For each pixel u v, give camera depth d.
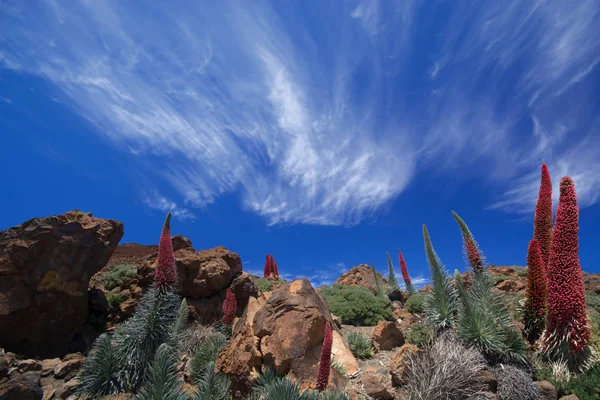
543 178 8.29
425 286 17.61
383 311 11.70
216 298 11.05
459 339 7.11
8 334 8.21
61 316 9.04
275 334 6.61
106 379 7.03
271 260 19.69
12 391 6.09
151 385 5.61
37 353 8.67
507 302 8.05
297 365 6.19
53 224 9.19
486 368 6.39
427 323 8.34
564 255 6.61
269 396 5.05
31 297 8.48
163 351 5.73
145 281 11.61
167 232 8.27
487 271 7.66
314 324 6.71
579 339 6.29
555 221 6.89
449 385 5.78
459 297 7.65
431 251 8.37
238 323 8.50
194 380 7.00
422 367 6.17
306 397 4.90
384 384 6.54
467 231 7.64
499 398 5.84
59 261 9.04
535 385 5.92
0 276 8.24
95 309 10.59
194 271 11.07
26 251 8.52
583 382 5.92
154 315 7.69
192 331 9.07
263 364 6.38
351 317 11.27
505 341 6.84
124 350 7.53
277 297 7.33
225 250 12.58
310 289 8.01
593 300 10.33
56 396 6.68
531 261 7.51
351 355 7.48
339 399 4.88
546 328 6.77
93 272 10.08
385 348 8.52
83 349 9.36
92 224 10.24
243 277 11.68
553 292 6.62
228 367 6.48
